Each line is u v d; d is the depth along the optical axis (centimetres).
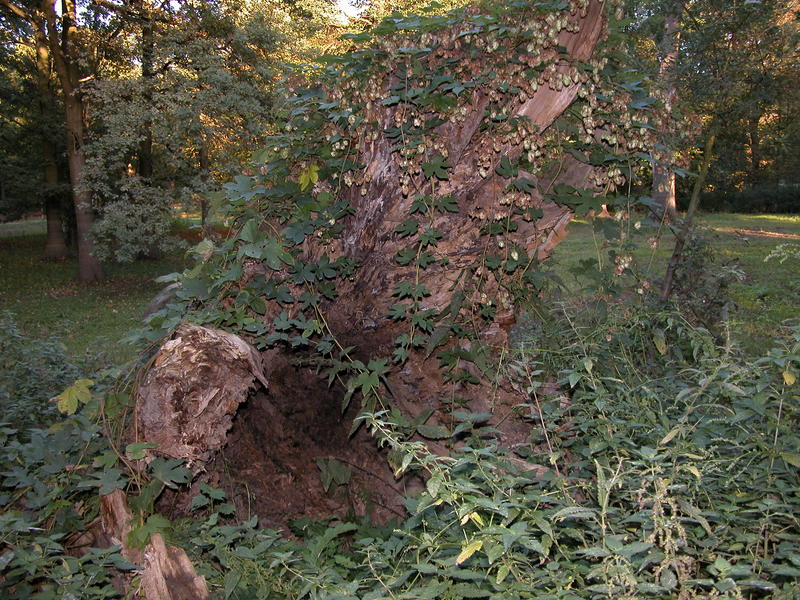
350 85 367
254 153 396
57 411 439
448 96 343
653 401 303
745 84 630
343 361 402
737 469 244
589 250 1182
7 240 3131
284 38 1638
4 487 330
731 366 256
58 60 1769
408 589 202
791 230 1822
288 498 373
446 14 348
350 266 388
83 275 1994
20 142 2205
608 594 167
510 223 363
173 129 1473
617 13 339
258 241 361
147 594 261
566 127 369
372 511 379
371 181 380
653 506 192
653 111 375
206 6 1622
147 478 303
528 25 327
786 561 206
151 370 308
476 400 384
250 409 389
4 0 1767
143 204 1579
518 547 209
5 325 527
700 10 610
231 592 254
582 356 363
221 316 362
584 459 282
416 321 367
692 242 591
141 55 1584
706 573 207
